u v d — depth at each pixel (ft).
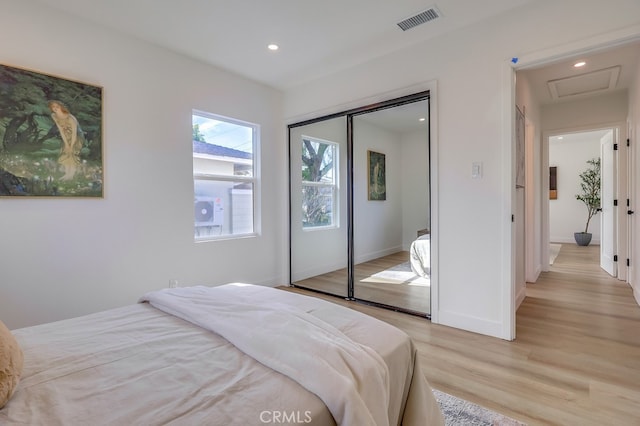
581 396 5.61
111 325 4.43
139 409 2.61
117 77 8.74
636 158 10.92
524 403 5.41
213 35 9.03
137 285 9.17
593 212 23.29
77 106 8.02
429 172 9.35
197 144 10.84
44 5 7.54
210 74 10.89
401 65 9.86
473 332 8.47
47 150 7.59
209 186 11.20
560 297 11.27
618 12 6.57
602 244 15.69
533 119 13.09
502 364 6.74
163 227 9.72
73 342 3.87
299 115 12.84
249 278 12.25
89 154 8.23
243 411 2.57
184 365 3.30
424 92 9.41
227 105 11.41
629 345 7.54
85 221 8.21
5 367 2.75
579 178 23.81
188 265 10.36
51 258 7.70
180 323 4.50
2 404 2.66
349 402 2.67
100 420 2.49
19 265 7.28
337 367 3.05
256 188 12.65
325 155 12.62
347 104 11.27
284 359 3.20
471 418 5.02
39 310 7.54
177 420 2.47
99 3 7.51
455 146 8.76
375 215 11.71
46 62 7.59
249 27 8.63
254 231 12.67
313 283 13.12
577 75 11.48
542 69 10.96
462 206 8.67
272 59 10.52
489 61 8.16
